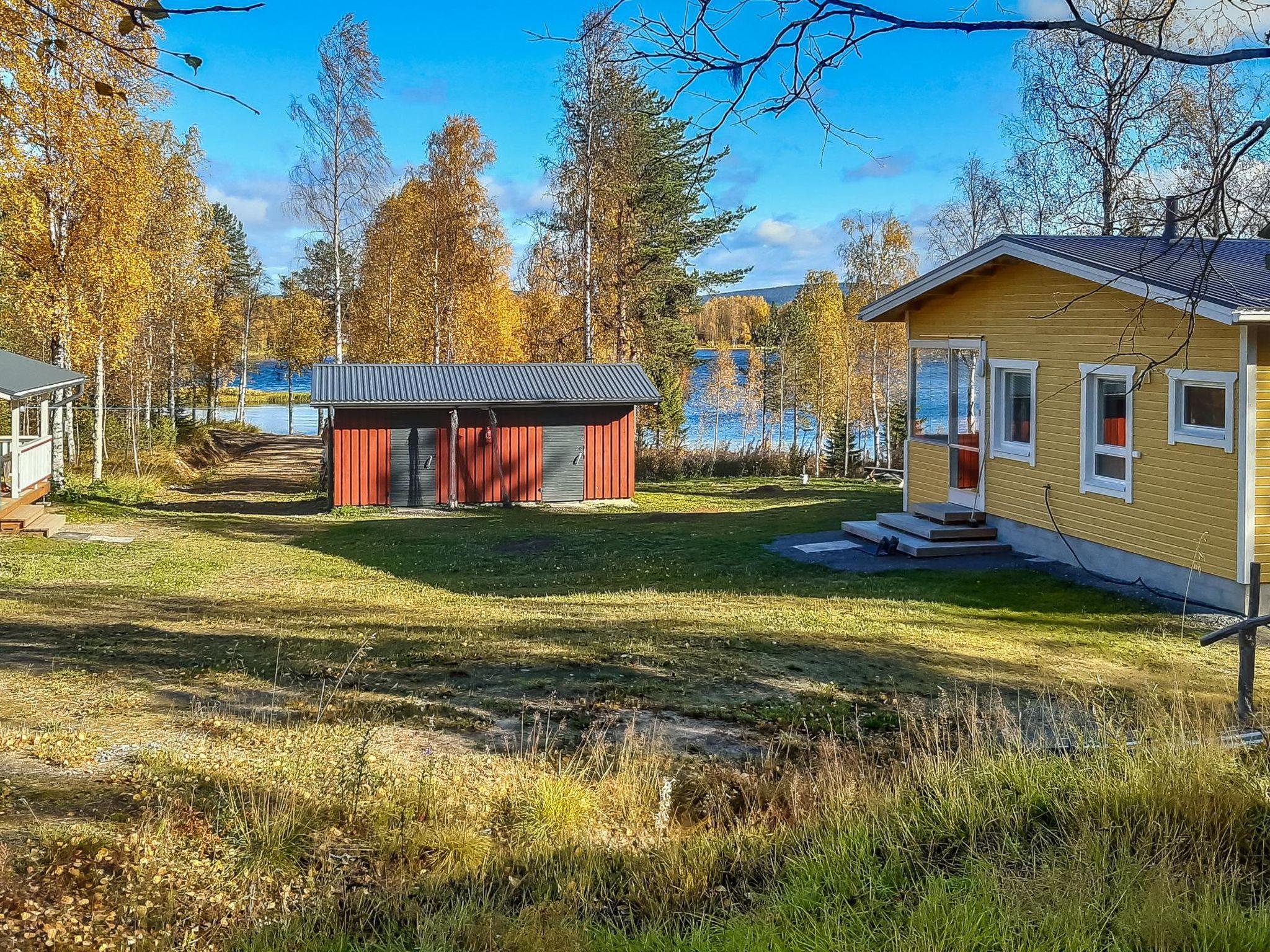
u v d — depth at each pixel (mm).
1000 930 3789
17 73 18719
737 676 8602
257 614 11922
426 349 39094
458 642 9938
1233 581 11180
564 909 4219
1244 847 4676
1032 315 14422
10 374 19797
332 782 5457
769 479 33156
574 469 26875
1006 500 15273
